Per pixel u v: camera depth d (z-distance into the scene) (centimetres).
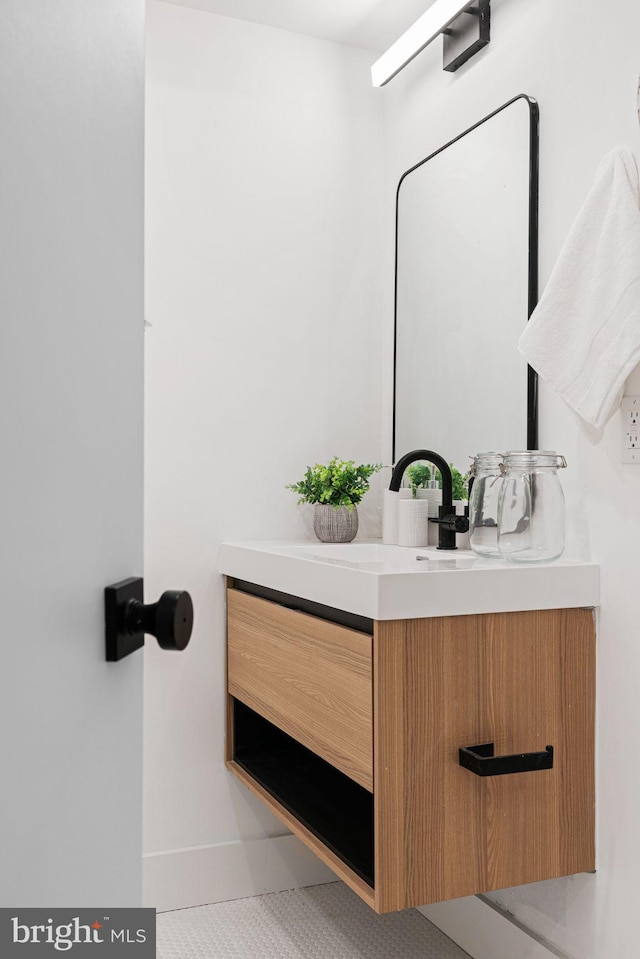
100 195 60
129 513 66
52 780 52
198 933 210
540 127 185
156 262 226
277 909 225
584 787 165
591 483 168
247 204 237
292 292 242
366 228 252
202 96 232
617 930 159
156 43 227
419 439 232
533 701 160
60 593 53
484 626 156
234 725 231
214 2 227
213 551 232
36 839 49
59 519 53
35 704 49
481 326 204
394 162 248
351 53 251
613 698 161
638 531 156
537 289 185
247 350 237
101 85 60
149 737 225
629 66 160
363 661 151
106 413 61
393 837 147
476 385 206
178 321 229
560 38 179
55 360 52
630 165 156
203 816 230
